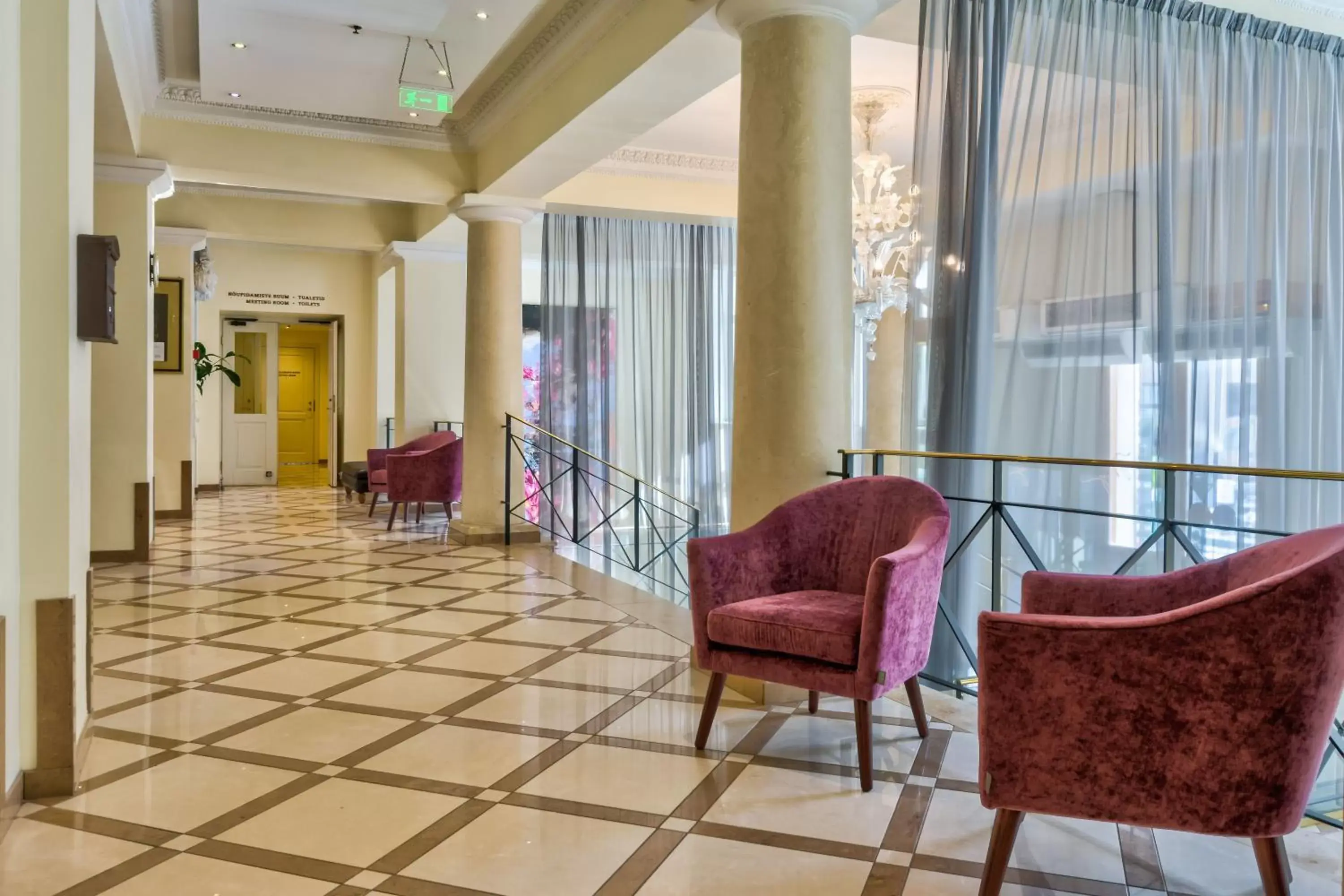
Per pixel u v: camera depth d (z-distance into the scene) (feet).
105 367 21.62
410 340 32.60
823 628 9.37
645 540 34.06
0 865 7.58
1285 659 6.07
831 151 12.29
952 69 13.48
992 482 13.24
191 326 30.35
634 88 16.38
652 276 34.35
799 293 12.21
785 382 12.23
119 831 8.21
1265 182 16.80
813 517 11.24
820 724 11.11
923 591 9.70
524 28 17.99
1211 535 15.52
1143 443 14.80
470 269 25.29
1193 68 15.97
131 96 18.95
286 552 23.70
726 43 14.28
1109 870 7.58
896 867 7.59
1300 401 17.03
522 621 16.33
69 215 8.92
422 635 15.33
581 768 9.70
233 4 15.30
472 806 8.77
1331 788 15.76
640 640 15.03
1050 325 14.16
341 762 9.84
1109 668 6.40
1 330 8.18
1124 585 8.04
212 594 18.56
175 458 30.07
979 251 13.43
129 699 11.94
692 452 34.71
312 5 15.33
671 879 7.39
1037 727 6.57
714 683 10.27
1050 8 14.34
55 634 8.91
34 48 8.77
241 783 9.29
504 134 22.35
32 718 8.87
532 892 7.17
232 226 31.14
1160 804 6.35
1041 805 6.59
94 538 21.76
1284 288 16.85
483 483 25.39
